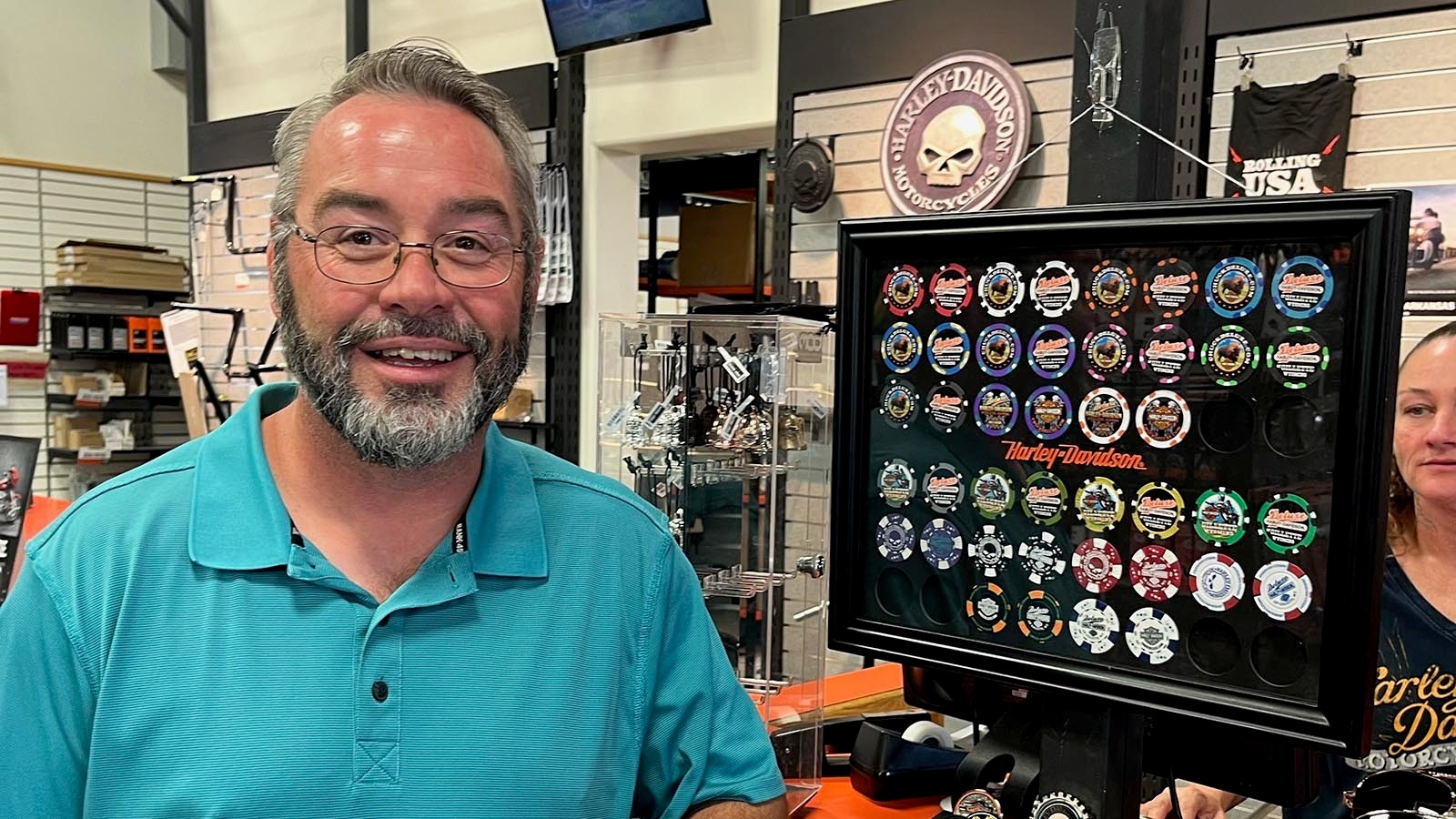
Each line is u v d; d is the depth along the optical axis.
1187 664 1.02
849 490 1.24
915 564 1.21
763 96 3.63
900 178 3.08
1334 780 1.81
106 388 5.85
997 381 1.14
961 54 2.95
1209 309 1.00
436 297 1.01
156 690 0.99
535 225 1.16
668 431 1.72
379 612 1.02
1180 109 2.59
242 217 5.73
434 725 1.02
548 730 1.07
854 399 1.24
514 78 4.35
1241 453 0.98
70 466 5.92
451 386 1.04
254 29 5.66
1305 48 2.42
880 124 3.25
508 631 1.08
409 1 4.80
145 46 6.22
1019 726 1.24
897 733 1.58
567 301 4.18
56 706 1.00
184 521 1.03
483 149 1.07
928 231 1.15
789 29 3.43
